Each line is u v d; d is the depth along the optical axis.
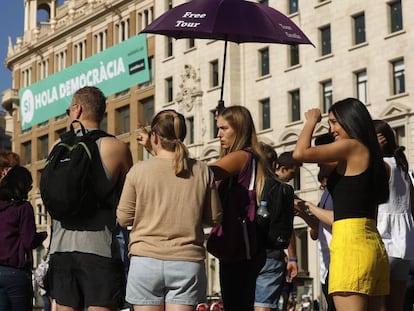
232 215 14.69
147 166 13.48
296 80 101.94
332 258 12.84
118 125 131.75
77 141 13.77
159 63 121.81
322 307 69.50
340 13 97.00
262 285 18.03
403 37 89.88
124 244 18.86
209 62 112.31
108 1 133.88
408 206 15.98
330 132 14.11
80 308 13.91
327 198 17.02
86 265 13.59
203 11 17.91
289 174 19.62
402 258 15.66
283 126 103.19
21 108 136.38
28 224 17.28
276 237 14.74
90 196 13.64
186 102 114.94
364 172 12.79
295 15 102.38
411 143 87.88
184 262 13.27
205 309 37.53
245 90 109.31
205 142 111.19
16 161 18.34
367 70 93.50
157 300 13.33
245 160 14.75
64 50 147.38
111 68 118.50
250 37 18.66
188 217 13.41
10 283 17.08
